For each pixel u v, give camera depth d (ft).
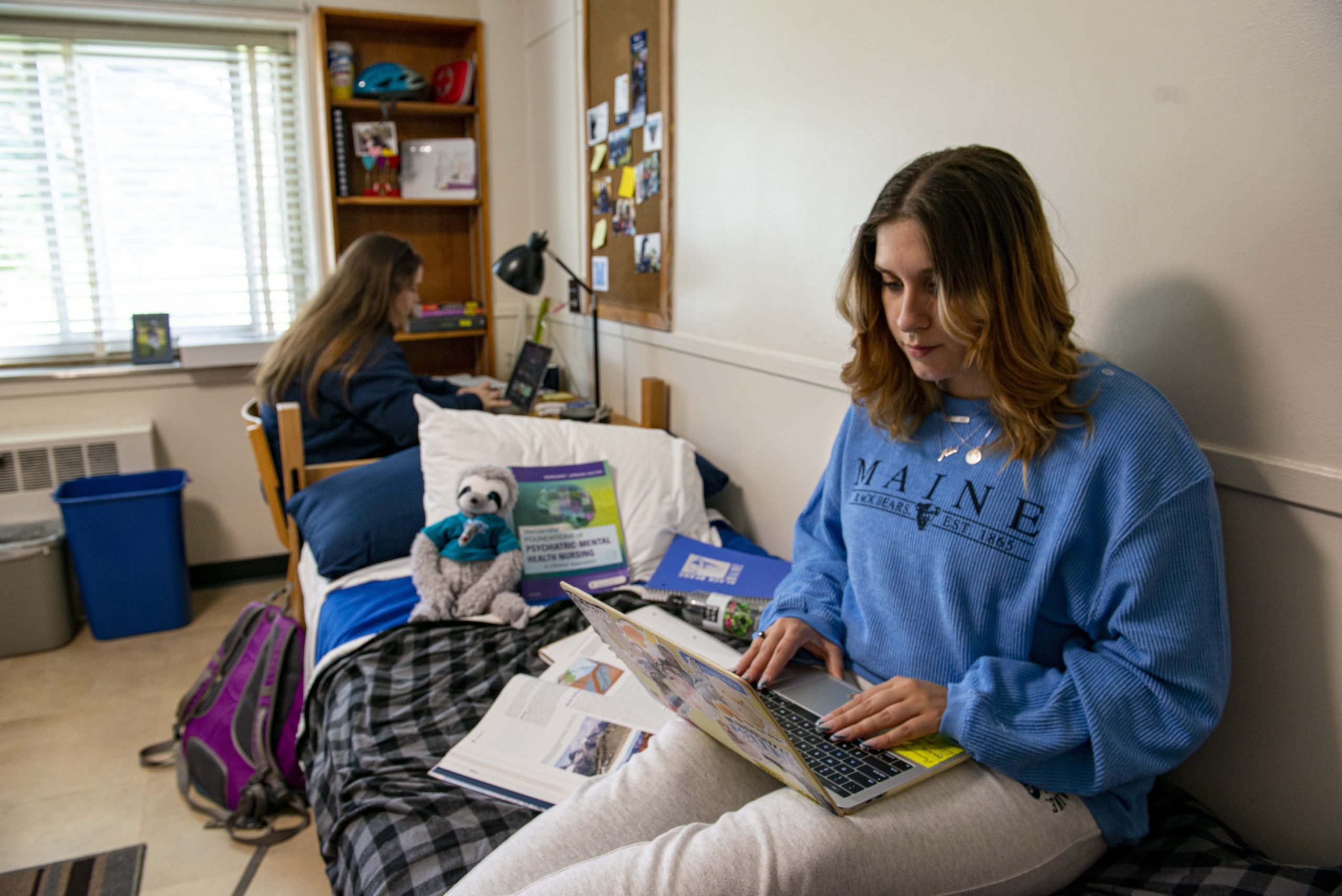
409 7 10.22
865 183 5.21
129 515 8.65
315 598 6.11
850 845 2.77
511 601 5.38
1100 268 3.84
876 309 3.61
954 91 4.51
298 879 5.38
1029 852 2.97
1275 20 3.08
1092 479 3.10
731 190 6.63
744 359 6.57
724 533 6.63
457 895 2.90
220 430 10.08
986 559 3.34
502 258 8.56
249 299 10.55
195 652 8.57
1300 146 3.05
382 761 4.05
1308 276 3.07
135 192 9.91
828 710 3.53
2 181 9.39
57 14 9.18
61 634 8.64
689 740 3.43
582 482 6.25
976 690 3.10
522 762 3.91
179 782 6.26
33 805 6.09
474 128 10.98
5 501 8.93
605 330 9.25
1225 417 3.39
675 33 7.15
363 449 7.66
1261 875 2.96
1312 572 3.19
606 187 8.81
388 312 7.73
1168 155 3.49
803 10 5.61
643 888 2.68
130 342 10.09
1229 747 3.54
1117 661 3.06
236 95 10.10
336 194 10.18
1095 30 3.73
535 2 10.30
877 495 3.79
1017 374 3.16
